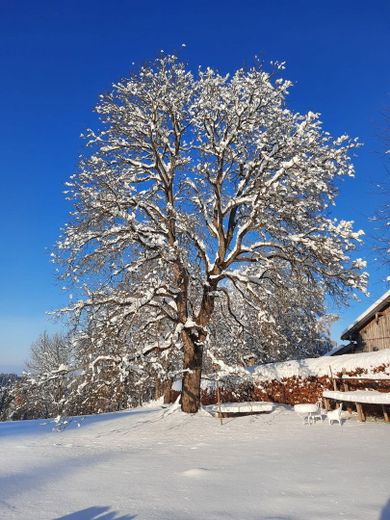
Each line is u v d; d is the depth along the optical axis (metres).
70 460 10.56
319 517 5.40
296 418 16.33
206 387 25.06
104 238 17.59
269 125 18.36
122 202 17.34
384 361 15.99
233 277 18.56
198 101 18.48
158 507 6.11
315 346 33.56
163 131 19.03
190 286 19.86
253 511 5.77
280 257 18.36
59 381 16.48
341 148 17.16
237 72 18.44
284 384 21.17
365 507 5.74
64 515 5.87
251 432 14.02
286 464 8.80
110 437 14.62
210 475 8.05
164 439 13.71
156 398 34.16
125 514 5.82
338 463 8.60
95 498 6.72
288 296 19.06
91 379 15.80
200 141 19.48
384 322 24.19
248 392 23.38
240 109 18.09
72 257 17.28
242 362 21.83
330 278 17.92
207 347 18.64
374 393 14.15
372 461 8.62
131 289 17.05
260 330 20.08
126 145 19.09
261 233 18.67
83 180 17.67
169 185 19.39
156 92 18.45
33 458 11.02
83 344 16.42
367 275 16.72
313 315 21.67
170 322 21.19
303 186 16.38
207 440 13.03
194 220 18.73
